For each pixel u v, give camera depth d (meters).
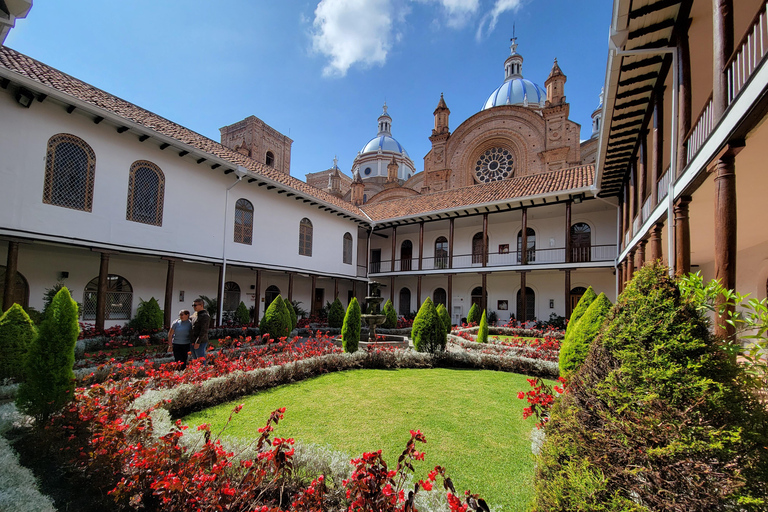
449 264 20.86
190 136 14.74
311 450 3.57
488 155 29.55
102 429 3.53
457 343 12.30
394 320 17.31
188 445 3.56
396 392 6.55
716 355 2.04
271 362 7.58
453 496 2.15
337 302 17.98
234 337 13.53
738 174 5.71
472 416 5.28
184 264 15.93
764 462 1.74
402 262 26.20
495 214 20.81
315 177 53.22
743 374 2.02
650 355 2.12
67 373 4.44
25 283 11.23
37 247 11.49
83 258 12.56
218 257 14.72
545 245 20.62
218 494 2.56
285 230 18.19
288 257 18.27
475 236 23.44
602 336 2.55
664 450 1.83
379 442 4.30
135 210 11.94
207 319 7.30
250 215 16.39
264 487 2.76
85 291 12.58
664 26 6.72
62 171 10.15
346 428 4.73
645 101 9.16
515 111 27.80
